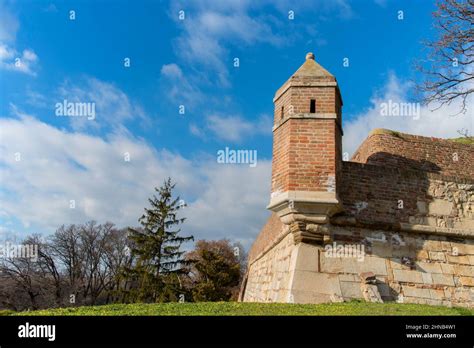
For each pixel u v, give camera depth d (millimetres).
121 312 7383
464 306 10484
